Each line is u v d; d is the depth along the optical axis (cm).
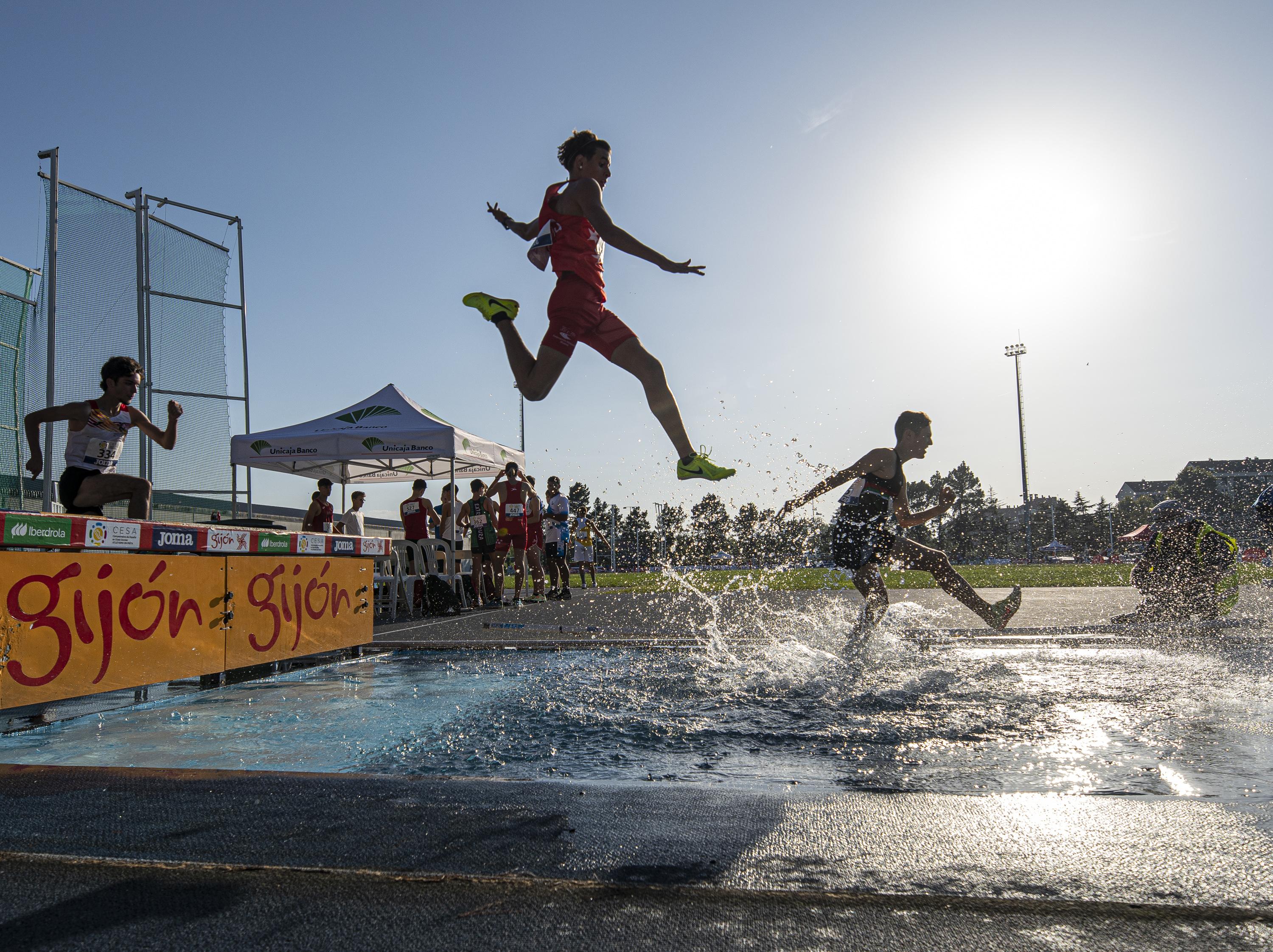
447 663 469
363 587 516
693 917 120
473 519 999
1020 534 9312
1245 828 154
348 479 1202
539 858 143
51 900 129
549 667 435
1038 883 129
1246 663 397
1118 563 4578
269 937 116
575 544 1622
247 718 308
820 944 111
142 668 341
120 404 457
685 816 167
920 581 1581
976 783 197
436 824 164
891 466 456
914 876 133
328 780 199
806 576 1983
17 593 289
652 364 308
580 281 309
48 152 779
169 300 909
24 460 823
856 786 197
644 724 281
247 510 998
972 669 385
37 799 183
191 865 142
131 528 338
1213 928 114
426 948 112
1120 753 226
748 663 423
